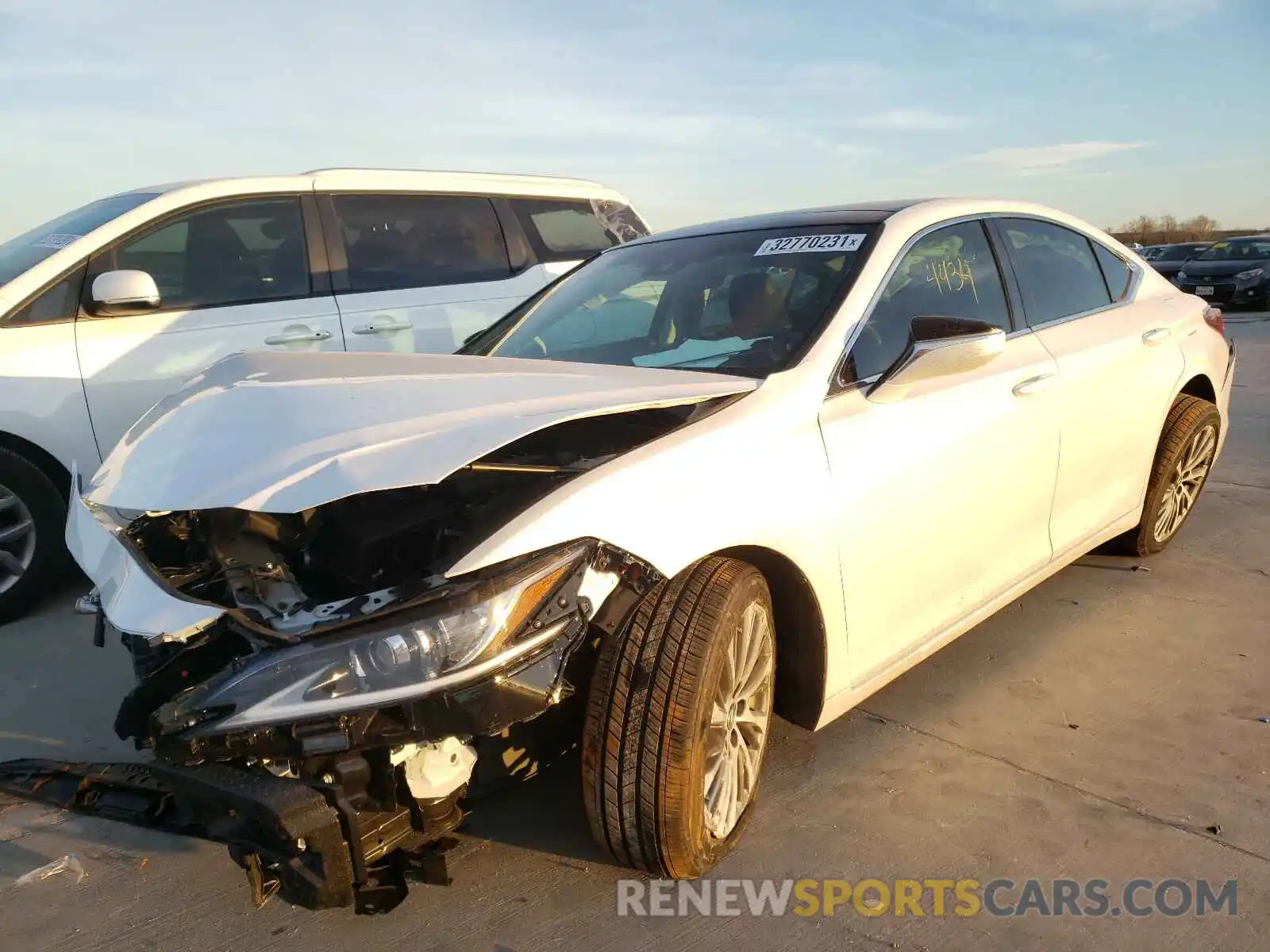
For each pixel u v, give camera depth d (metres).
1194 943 2.18
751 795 2.53
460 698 1.83
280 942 2.26
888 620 2.80
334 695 1.82
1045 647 3.72
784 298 2.99
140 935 2.29
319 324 5.12
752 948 2.20
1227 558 4.63
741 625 2.34
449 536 2.29
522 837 2.63
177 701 1.90
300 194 5.24
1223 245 21.02
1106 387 3.71
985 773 2.88
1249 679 3.43
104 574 2.30
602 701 2.20
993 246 3.54
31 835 2.69
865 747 3.04
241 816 1.89
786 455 2.47
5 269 4.58
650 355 3.07
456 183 5.91
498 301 5.83
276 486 1.98
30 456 4.29
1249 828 2.59
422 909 2.36
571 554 2.01
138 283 4.32
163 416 2.61
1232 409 8.52
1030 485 3.33
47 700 3.48
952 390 3.01
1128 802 2.71
